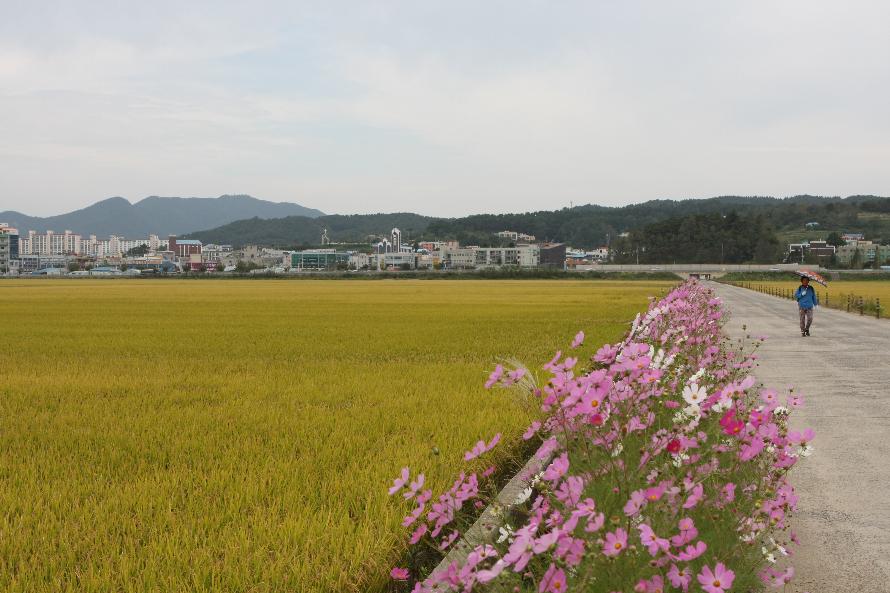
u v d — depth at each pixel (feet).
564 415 13.15
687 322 30.63
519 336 84.64
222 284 404.57
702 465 13.42
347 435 29.66
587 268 653.71
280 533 17.46
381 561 15.56
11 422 34.24
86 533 18.28
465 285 369.09
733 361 29.37
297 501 20.45
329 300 195.52
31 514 20.07
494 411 33.58
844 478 23.89
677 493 11.37
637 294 236.84
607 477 12.87
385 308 154.71
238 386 45.65
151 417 35.09
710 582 9.24
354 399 39.88
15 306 165.89
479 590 11.32
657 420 17.99
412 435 28.76
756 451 13.57
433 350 69.82
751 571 12.51
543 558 12.72
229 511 19.40
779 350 66.13
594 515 9.39
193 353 69.26
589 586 10.32
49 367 57.88
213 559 16.17
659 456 14.20
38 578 15.31
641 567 10.42
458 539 14.08
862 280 460.55
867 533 18.65
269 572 15.10
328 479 22.67
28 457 27.02
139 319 121.70
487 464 22.89
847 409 36.78
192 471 24.36
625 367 13.93
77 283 435.53
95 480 23.38
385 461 24.29
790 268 597.11
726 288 298.56
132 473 24.47
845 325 98.43
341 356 65.46
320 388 44.32
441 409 35.29
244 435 30.32
